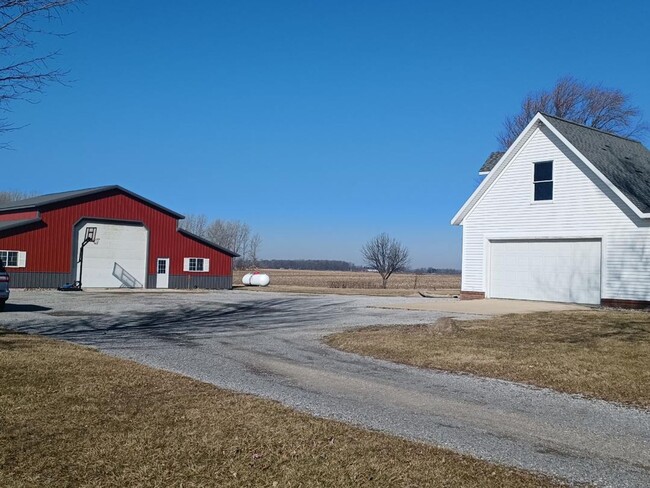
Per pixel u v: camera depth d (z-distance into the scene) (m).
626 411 7.40
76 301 24.61
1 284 19.17
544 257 22.77
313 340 13.45
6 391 7.50
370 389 8.42
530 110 48.22
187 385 8.15
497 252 24.23
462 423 6.74
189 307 22.81
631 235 20.27
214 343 12.95
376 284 58.81
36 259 33.16
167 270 39.25
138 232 37.94
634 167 23.34
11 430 6.03
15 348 10.70
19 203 37.94
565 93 46.97
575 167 21.81
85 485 4.73
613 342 12.11
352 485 4.77
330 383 8.78
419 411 7.23
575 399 7.99
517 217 23.48
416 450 5.62
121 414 6.65
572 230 21.81
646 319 16.23
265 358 10.96
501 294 24.06
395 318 17.98
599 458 5.62
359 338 13.05
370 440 5.88
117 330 15.20
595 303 21.22
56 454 5.39
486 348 11.54
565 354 10.82
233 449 5.56
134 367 9.34
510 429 6.54
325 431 6.13
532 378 9.18
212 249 41.50
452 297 29.97
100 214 36.00
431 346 11.80
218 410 6.85
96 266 35.94
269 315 19.62
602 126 45.72
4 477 4.86
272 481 4.84
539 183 22.94
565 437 6.29
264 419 6.50
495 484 4.84
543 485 4.87
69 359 9.77
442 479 4.91
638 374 9.13
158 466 5.14
